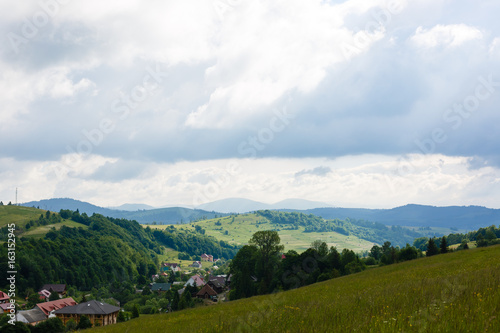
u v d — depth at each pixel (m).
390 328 10.50
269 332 12.95
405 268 53.69
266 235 94.94
